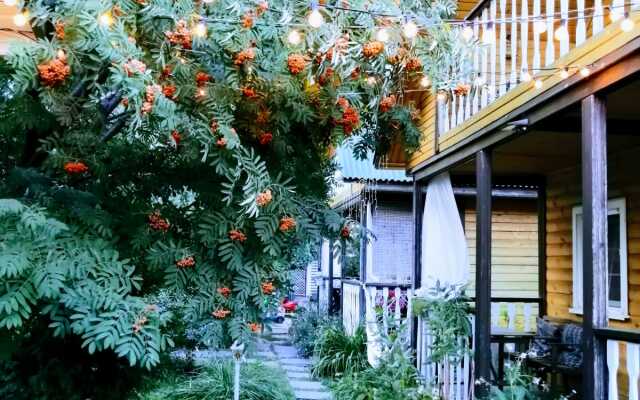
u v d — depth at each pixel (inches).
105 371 162.1
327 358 319.9
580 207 264.4
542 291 292.4
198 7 130.3
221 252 132.3
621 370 213.0
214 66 133.4
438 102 259.6
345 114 146.9
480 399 191.2
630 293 226.5
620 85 140.9
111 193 150.8
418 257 295.6
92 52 117.4
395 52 141.2
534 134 206.8
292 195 143.6
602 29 146.7
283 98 140.3
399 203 427.8
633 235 225.9
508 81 191.8
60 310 118.2
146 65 126.9
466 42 147.8
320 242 145.8
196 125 125.0
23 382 153.6
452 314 237.3
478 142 217.9
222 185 132.0
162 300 150.6
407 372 241.1
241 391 248.7
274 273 140.9
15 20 114.3
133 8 124.6
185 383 256.4
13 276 105.3
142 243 135.4
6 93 138.5
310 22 117.8
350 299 383.9
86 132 136.5
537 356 234.5
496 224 396.5
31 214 105.9
